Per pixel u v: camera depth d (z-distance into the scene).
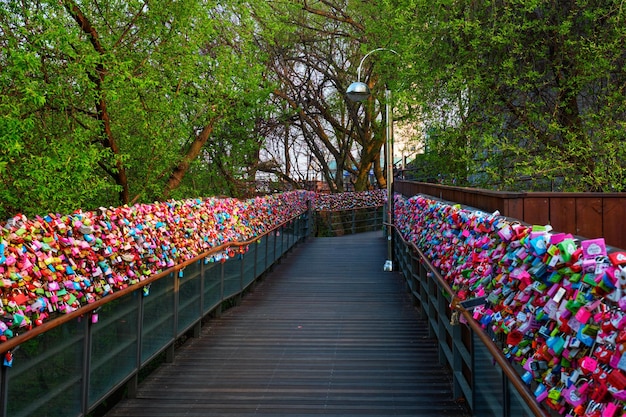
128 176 8.90
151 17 7.25
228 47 10.03
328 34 19.41
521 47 7.45
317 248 15.48
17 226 3.35
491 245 3.30
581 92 7.77
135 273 4.68
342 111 24.55
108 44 7.08
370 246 15.83
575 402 1.78
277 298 9.09
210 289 7.01
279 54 19.12
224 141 13.93
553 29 7.42
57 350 3.34
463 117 8.30
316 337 6.58
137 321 4.63
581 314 1.82
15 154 5.19
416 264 8.27
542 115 7.80
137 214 5.29
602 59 6.97
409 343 6.25
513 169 7.81
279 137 20.97
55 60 6.41
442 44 8.21
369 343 6.27
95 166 6.92
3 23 5.86
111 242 4.44
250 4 10.55
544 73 7.58
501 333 2.82
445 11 7.84
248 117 13.00
